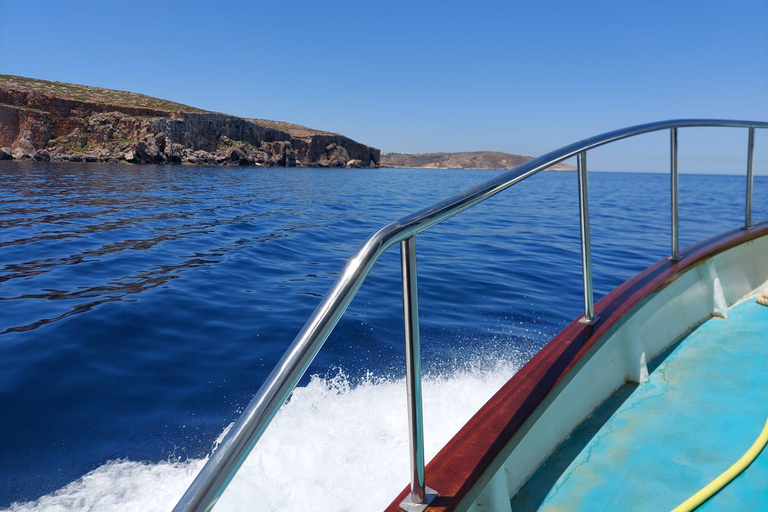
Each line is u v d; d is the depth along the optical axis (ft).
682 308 8.12
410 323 3.39
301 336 2.46
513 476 4.65
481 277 23.22
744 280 9.70
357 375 12.10
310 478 7.55
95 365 13.15
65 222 40.60
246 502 7.02
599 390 6.14
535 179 170.60
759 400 6.14
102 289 20.48
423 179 186.50
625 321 6.59
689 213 60.64
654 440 5.40
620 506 4.48
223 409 11.18
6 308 17.66
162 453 9.45
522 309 18.42
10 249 28.96
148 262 26.23
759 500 4.51
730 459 5.10
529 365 5.46
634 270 26.08
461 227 41.55
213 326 16.37
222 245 32.14
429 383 11.27
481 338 15.01
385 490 7.29
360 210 59.93
